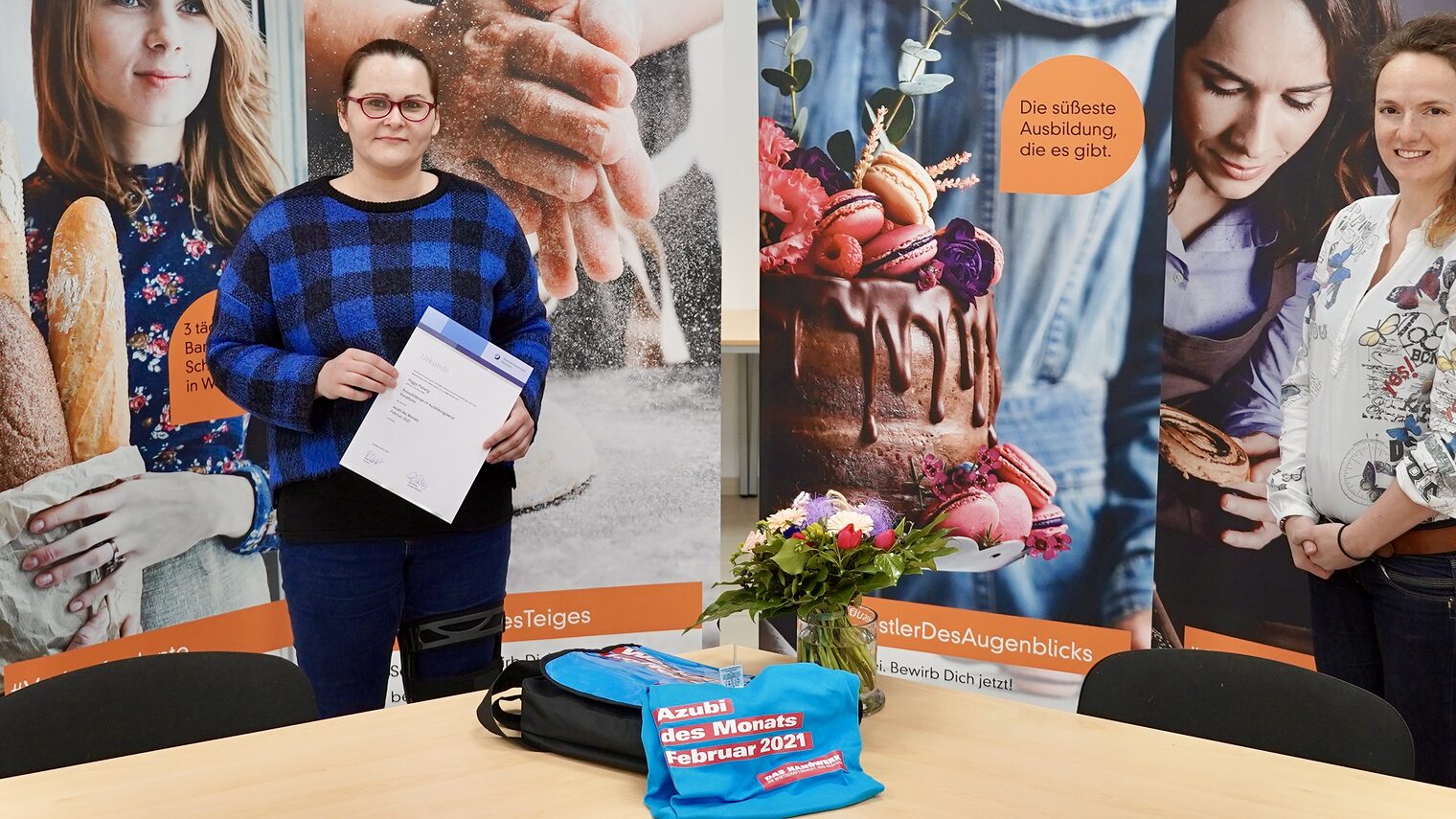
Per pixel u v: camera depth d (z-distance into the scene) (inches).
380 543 87.6
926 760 52.7
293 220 87.5
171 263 109.2
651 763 48.4
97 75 102.7
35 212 99.2
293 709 62.6
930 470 118.5
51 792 48.9
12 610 99.5
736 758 48.5
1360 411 87.9
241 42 112.5
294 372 84.4
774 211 121.0
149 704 60.9
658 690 50.3
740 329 190.4
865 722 57.8
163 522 109.7
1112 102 107.5
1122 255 108.8
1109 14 106.7
